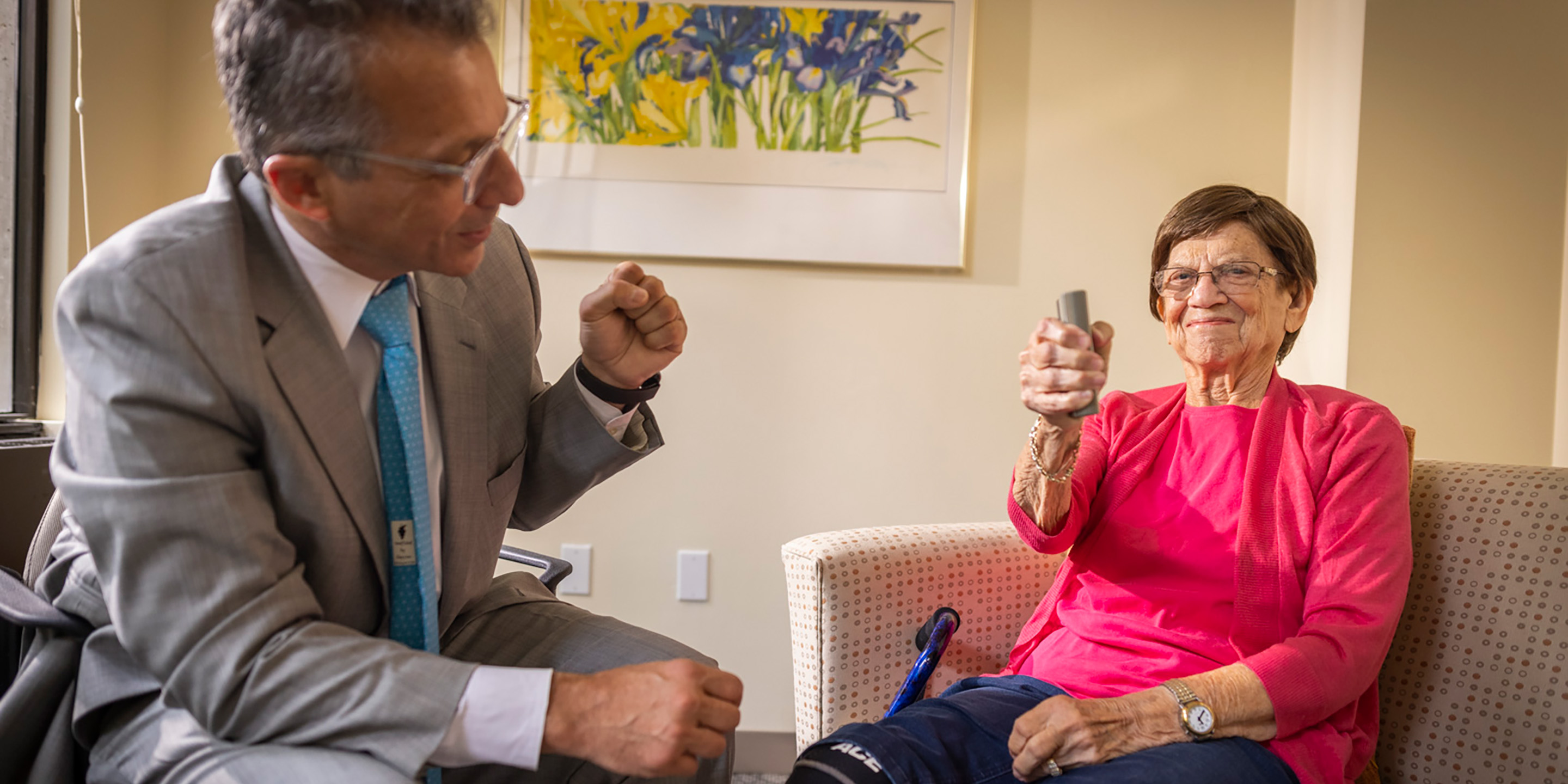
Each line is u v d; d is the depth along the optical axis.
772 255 2.04
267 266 0.83
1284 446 1.20
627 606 2.07
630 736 0.75
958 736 1.01
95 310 0.75
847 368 2.06
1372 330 1.78
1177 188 2.05
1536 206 1.78
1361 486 1.13
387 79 0.74
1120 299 2.06
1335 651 1.02
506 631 1.08
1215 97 2.05
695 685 0.77
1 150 1.69
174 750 0.77
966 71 2.03
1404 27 1.78
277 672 0.73
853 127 2.04
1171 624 1.17
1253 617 1.13
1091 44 2.05
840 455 2.07
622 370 1.04
